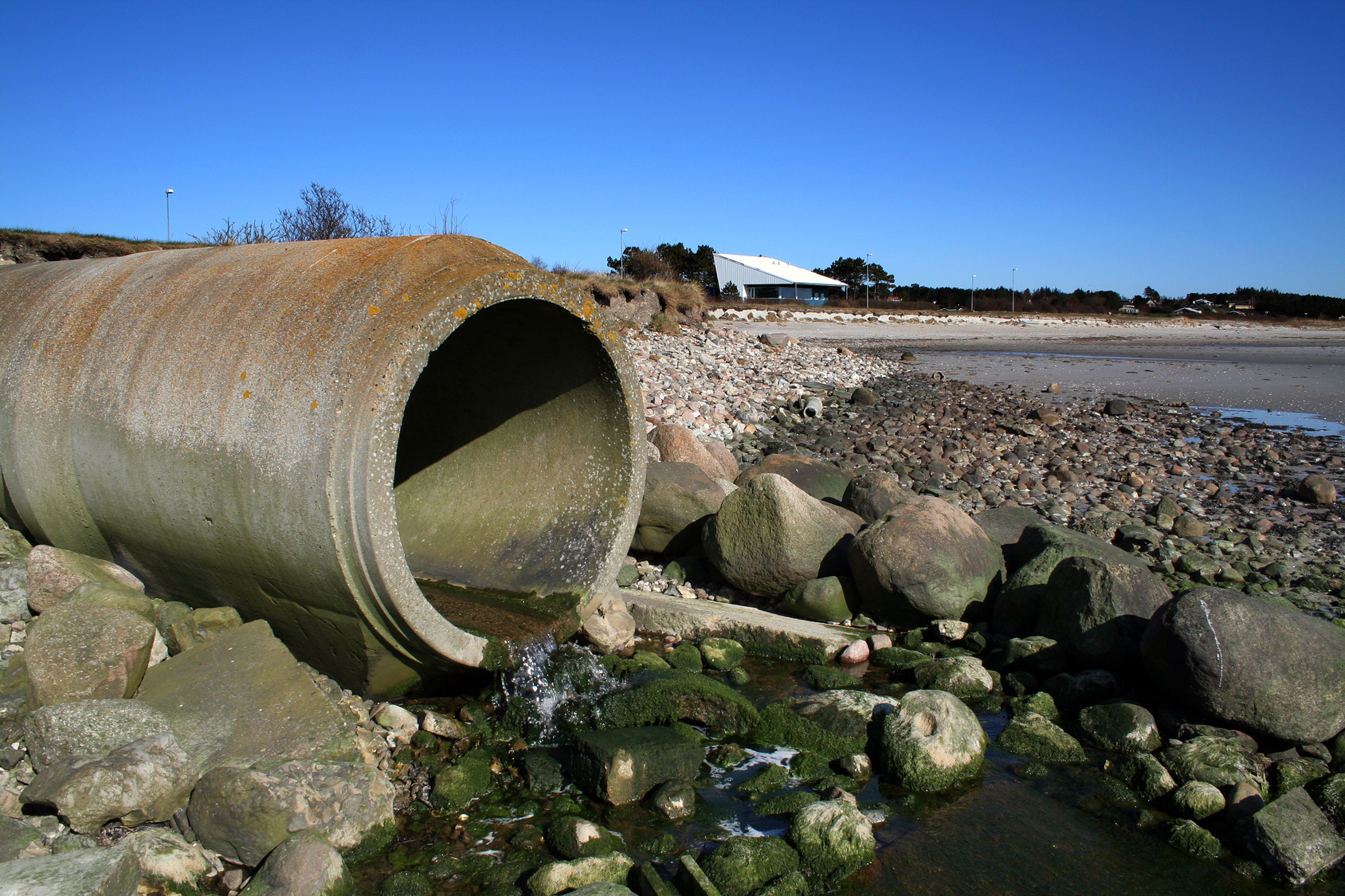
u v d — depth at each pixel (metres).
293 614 4.18
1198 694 4.16
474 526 5.85
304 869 2.96
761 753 4.13
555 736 4.20
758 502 6.04
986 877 3.26
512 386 5.70
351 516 3.68
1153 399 19.39
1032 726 4.27
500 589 5.34
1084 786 3.91
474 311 4.06
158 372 4.31
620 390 5.10
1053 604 5.13
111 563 4.80
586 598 5.01
